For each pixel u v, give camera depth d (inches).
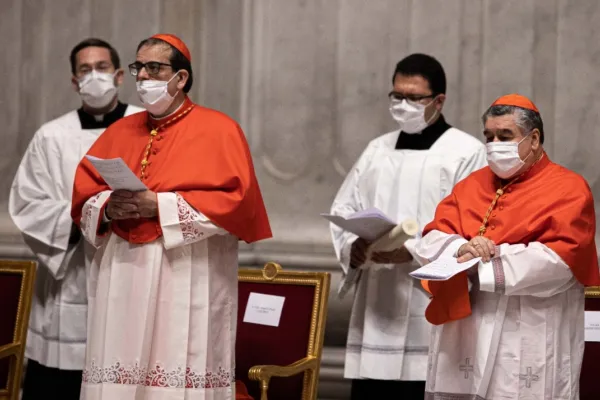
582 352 336.8
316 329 417.1
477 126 540.4
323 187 561.0
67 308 457.4
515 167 336.8
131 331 335.3
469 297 335.9
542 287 319.0
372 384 420.2
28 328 476.4
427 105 422.3
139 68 354.6
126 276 340.5
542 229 327.0
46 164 473.4
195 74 580.7
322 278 423.5
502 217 335.9
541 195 333.4
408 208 421.1
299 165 566.3
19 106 593.3
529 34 535.8
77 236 456.4
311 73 565.3
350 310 531.5
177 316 335.6
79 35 589.3
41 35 591.5
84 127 478.3
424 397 384.2
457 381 335.9
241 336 427.2
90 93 468.1
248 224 348.2
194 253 342.0
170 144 355.3
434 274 313.6
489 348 325.4
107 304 342.0
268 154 571.2
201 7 581.0
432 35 547.5
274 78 570.3
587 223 326.6
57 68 591.2
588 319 403.2
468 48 542.6
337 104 561.0
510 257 319.3
